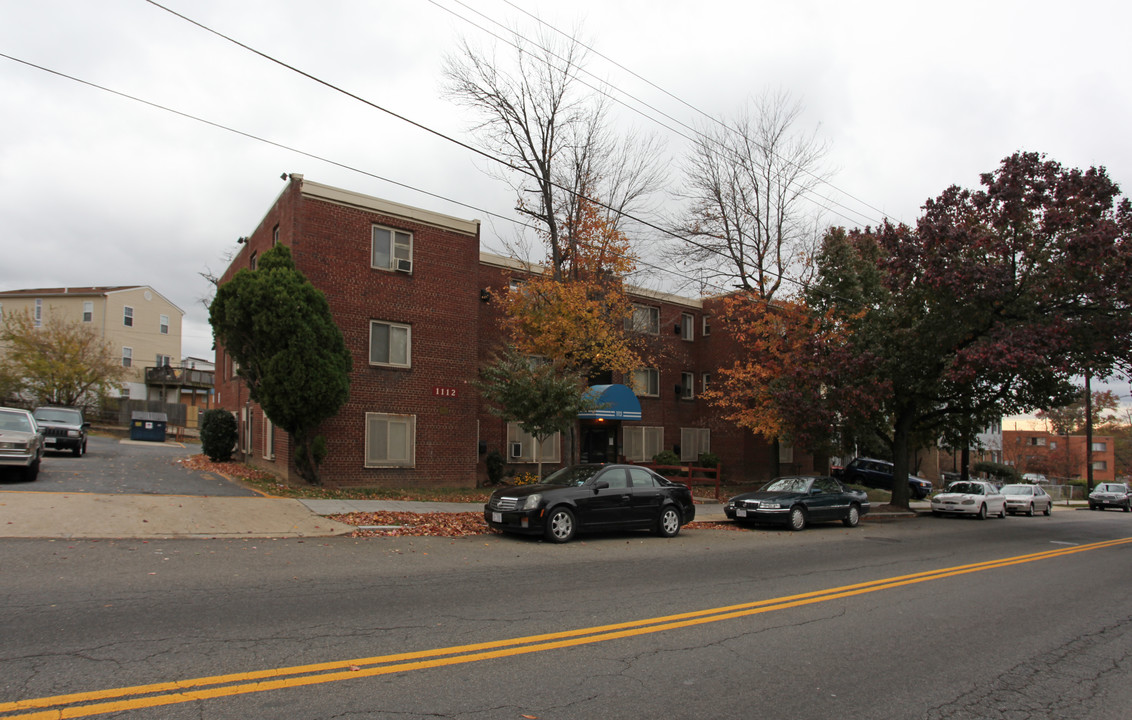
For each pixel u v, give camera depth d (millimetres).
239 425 23234
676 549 12711
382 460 18766
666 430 29766
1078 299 19047
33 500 12094
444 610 7066
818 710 4836
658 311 29812
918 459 44500
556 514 12719
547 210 21141
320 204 18203
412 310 19594
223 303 16812
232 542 10633
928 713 4895
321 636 5922
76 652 5176
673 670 5531
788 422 21953
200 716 4113
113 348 41750
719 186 25375
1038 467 63094
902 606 8445
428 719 4285
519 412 16359
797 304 22438
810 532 17125
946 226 19125
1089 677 5883
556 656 5723
